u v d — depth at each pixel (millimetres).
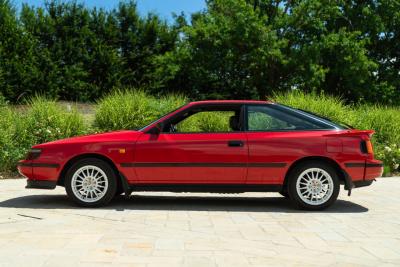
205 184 7344
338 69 34719
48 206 7531
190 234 5562
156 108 14672
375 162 7402
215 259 4480
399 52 39438
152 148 7316
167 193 9398
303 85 33531
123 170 7324
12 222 6145
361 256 4703
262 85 35250
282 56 32812
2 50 27141
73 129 13484
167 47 33906
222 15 34438
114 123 13789
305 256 4656
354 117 14523
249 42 32781
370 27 36875
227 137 7348
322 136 7332
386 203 8242
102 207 7488
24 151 12422
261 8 36656
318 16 34781
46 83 28422
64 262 4309
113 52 31000
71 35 30781
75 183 7398
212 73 35094
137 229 5789
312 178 7348
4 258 4426
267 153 7285
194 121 10656
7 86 26562
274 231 5828
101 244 4980
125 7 32438
